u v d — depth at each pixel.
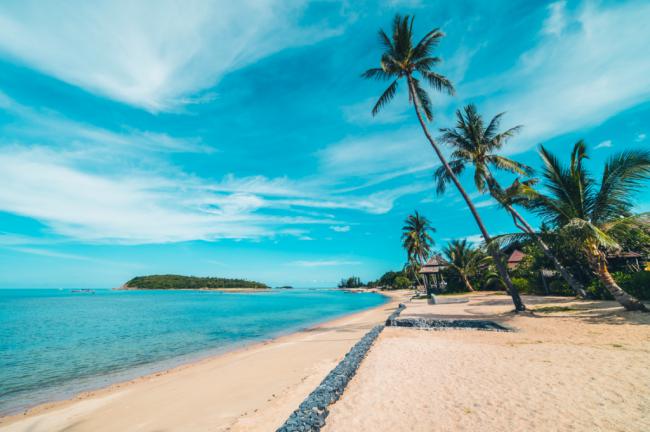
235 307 44.06
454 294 32.34
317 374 7.77
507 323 11.54
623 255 17.61
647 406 4.21
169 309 41.03
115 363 12.20
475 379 5.77
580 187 11.91
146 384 9.06
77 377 10.39
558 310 13.04
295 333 17.86
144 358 12.92
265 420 5.32
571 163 12.13
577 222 10.70
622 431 3.65
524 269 24.41
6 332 21.22
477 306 18.47
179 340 16.95
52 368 11.63
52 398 8.38
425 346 8.68
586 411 4.20
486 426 4.01
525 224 14.47
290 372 8.39
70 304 57.28
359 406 4.95
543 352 7.21
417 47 16.20
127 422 6.25
